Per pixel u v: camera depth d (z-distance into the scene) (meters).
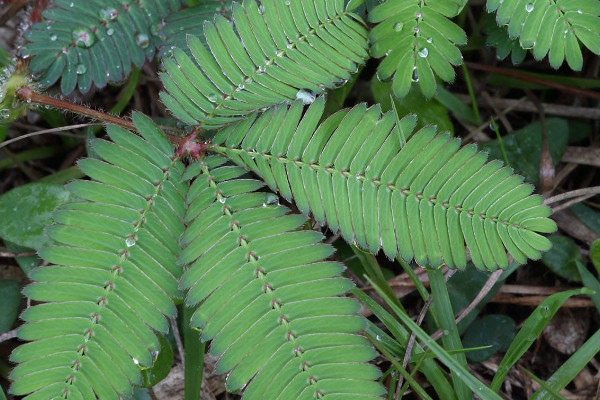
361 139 0.20
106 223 0.20
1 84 0.22
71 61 0.22
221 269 0.19
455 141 0.20
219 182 0.20
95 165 0.20
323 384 0.19
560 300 0.21
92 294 0.19
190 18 0.22
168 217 0.20
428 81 0.21
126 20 0.22
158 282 0.19
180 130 0.22
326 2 0.21
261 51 0.21
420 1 0.20
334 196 0.20
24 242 0.22
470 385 0.20
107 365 0.19
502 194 0.20
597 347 0.22
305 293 0.19
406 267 0.22
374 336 0.22
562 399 0.21
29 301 0.22
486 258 0.20
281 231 0.20
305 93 0.21
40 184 0.22
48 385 0.19
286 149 0.20
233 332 0.19
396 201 0.20
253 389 0.19
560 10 0.20
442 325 0.22
